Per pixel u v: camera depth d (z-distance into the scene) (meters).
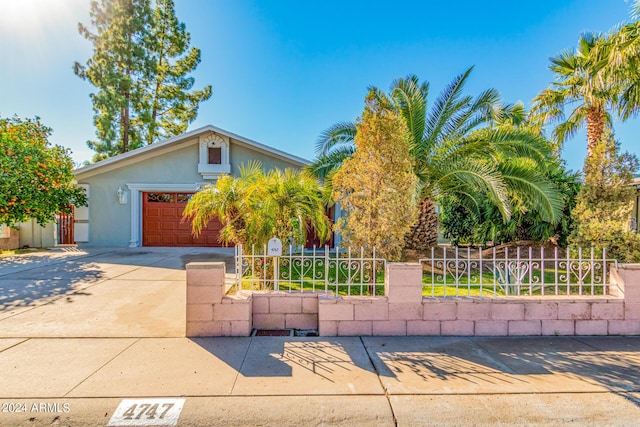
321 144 8.99
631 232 5.41
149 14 21.41
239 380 3.07
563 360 3.51
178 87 23.66
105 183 13.16
